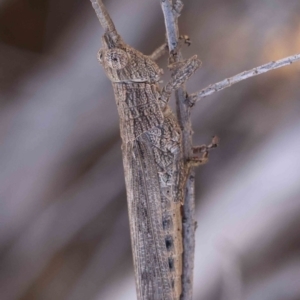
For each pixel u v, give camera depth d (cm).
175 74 22
